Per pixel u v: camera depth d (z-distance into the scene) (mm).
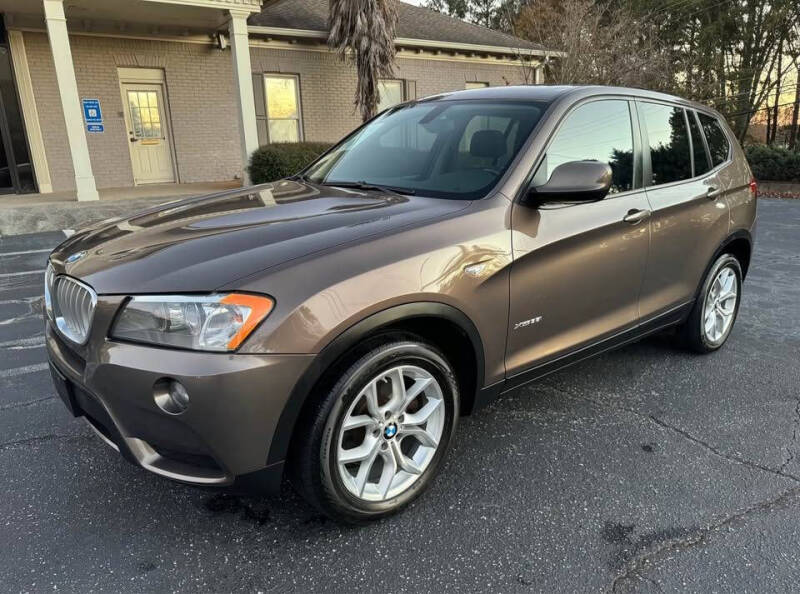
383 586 2057
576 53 16750
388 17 13336
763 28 22562
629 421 3236
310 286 2027
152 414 1974
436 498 2551
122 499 2529
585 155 3010
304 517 2428
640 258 3250
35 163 11906
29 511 2439
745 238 4199
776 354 4215
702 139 3943
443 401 2492
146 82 13055
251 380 1924
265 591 2027
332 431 2141
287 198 2895
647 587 2061
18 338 4543
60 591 2012
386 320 2152
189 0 10734
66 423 3186
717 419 3268
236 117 14273
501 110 3068
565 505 2510
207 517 2418
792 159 16797
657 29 22562
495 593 2027
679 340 4145
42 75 11750
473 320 2445
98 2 10547
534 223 2662
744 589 2053
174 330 1949
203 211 2730
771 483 2680
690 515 2451
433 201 2660
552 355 2891
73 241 2674
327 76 15320
